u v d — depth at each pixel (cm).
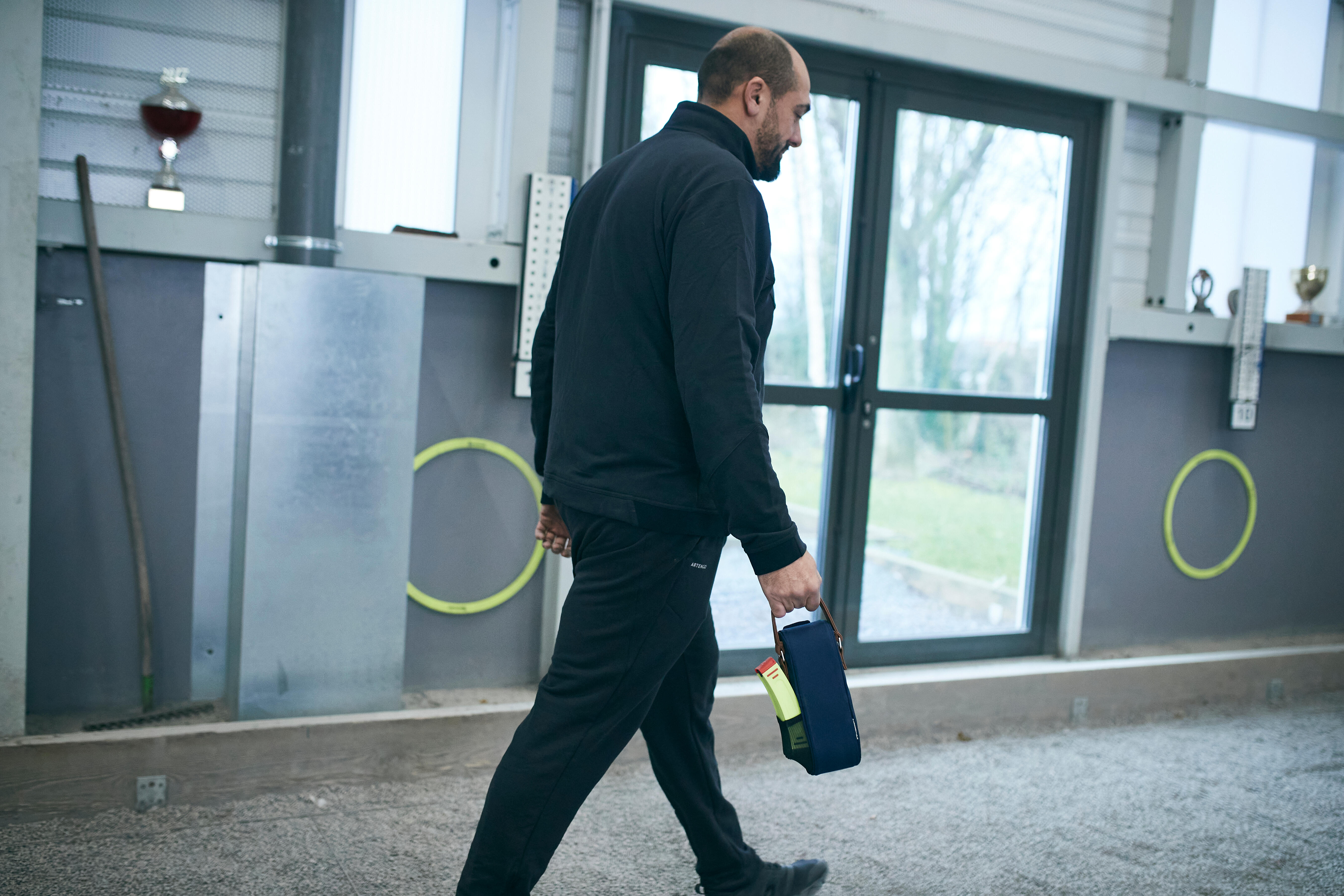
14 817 214
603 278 147
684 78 309
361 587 251
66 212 239
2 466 221
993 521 373
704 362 132
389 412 249
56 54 247
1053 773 283
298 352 239
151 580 260
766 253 145
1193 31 367
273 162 268
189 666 265
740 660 330
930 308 351
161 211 247
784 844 227
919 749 297
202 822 220
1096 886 215
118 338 251
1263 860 232
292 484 242
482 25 288
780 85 159
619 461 143
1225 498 403
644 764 267
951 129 345
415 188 287
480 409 292
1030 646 372
